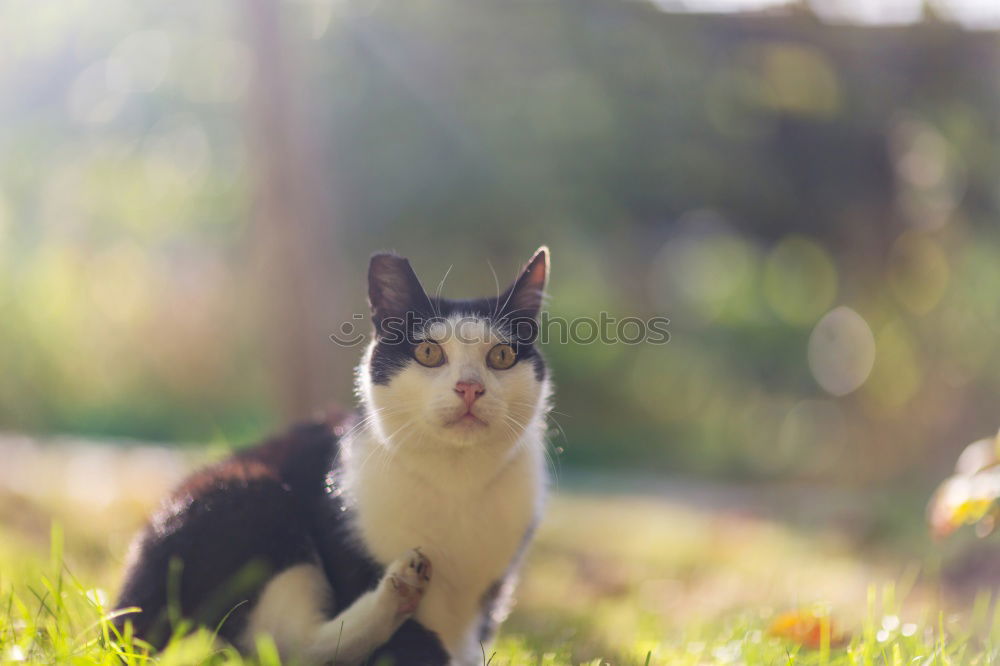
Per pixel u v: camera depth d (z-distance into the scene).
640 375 17.77
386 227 14.21
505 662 3.74
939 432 14.70
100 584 4.57
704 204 14.83
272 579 3.46
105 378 17.58
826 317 17.08
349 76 13.38
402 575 3.32
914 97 13.69
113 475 8.55
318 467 3.80
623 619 5.03
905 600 5.33
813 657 3.62
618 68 13.59
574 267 15.22
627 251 15.64
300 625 3.40
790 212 15.09
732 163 14.32
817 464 16.67
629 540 8.18
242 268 15.46
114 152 14.44
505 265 14.87
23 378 16.83
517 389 3.76
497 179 13.88
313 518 3.65
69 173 14.92
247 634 3.40
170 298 16.66
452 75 13.61
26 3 13.06
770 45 13.63
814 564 7.07
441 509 3.54
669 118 13.88
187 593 3.42
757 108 14.16
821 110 14.05
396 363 3.75
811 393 17.61
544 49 13.54
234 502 3.57
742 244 16.27
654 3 13.56
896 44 13.30
